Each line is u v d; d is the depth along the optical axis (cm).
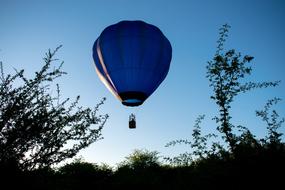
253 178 395
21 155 314
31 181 309
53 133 336
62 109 352
